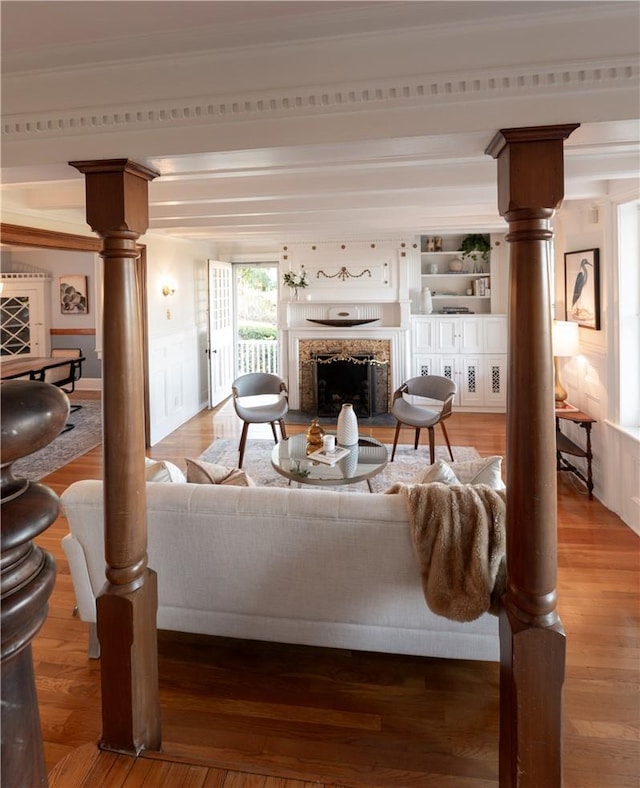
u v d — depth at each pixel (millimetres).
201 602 2318
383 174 3125
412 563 2119
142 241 5664
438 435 6062
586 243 4359
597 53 1502
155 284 5984
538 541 1602
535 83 1534
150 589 1890
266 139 1686
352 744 1953
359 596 2188
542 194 1567
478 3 1441
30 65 1738
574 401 4777
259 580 2246
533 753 1618
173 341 6496
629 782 1787
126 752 1370
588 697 2160
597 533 3596
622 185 3496
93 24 1513
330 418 7008
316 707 2141
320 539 2160
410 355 7125
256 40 1614
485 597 1932
